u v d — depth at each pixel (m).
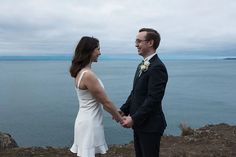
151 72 4.39
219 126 9.96
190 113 45.62
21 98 67.50
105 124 29.95
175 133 28.55
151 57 4.51
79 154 4.34
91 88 4.22
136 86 4.57
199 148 7.86
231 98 67.19
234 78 154.50
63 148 7.98
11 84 112.31
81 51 4.28
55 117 41.78
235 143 8.19
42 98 66.50
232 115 44.56
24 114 45.16
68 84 109.62
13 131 33.09
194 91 83.75
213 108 51.59
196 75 185.75
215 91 84.00
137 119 4.35
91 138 4.30
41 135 30.72
